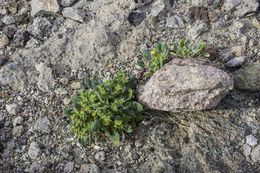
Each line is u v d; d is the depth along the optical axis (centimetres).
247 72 89
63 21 100
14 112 88
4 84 92
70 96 91
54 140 86
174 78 83
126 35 97
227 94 89
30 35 98
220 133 84
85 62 94
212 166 80
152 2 101
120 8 100
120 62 94
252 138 83
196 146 83
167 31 98
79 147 85
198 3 100
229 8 99
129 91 86
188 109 85
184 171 81
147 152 84
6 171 82
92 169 82
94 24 98
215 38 96
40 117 89
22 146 85
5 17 100
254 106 87
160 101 84
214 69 83
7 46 97
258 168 80
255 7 98
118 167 83
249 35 96
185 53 90
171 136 85
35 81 92
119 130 86
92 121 84
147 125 87
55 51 95
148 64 93
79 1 102
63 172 82
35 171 82
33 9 101
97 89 85
